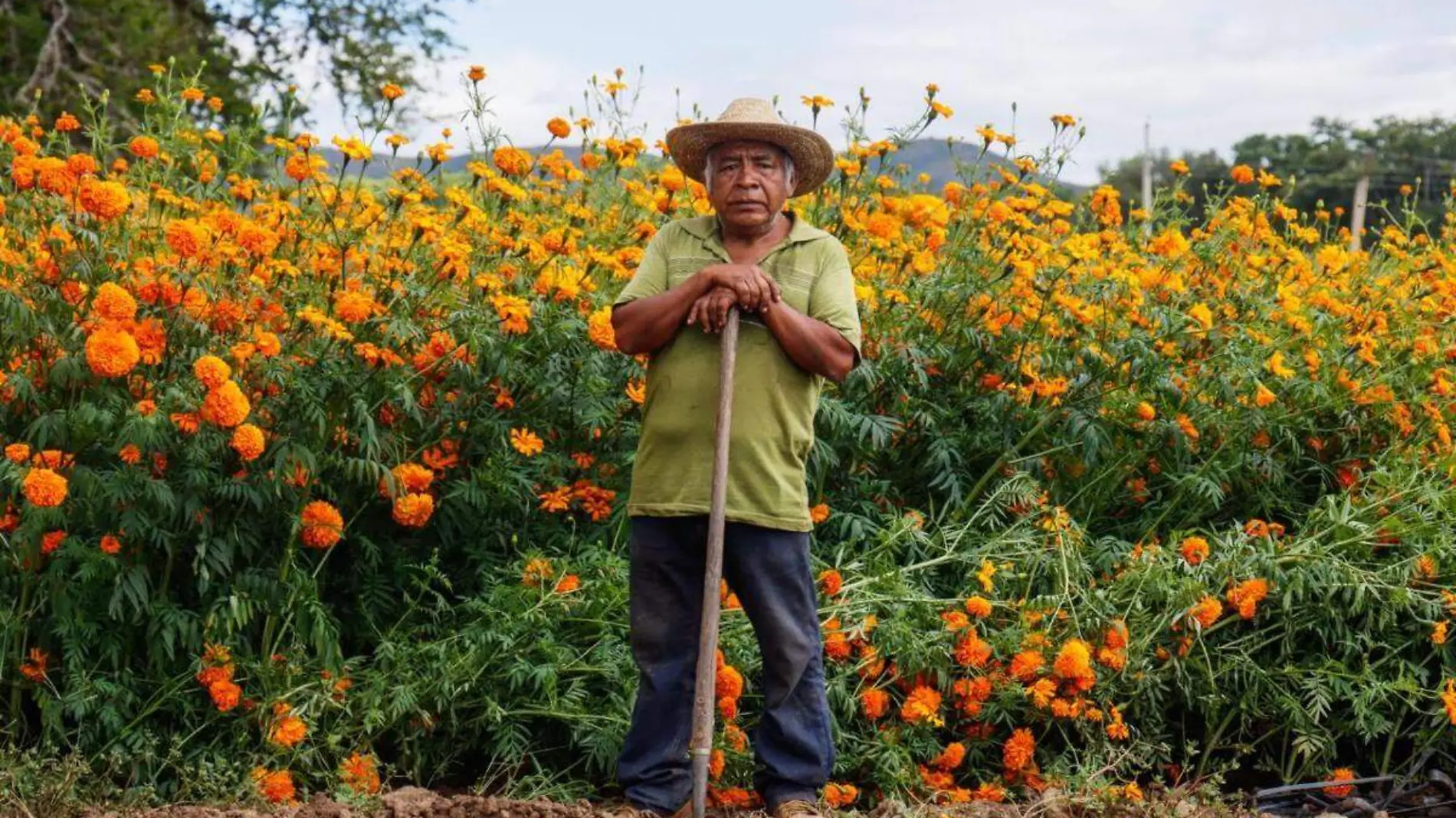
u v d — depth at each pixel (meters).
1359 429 5.46
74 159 4.08
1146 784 4.65
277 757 3.89
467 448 4.72
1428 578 4.84
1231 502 5.43
